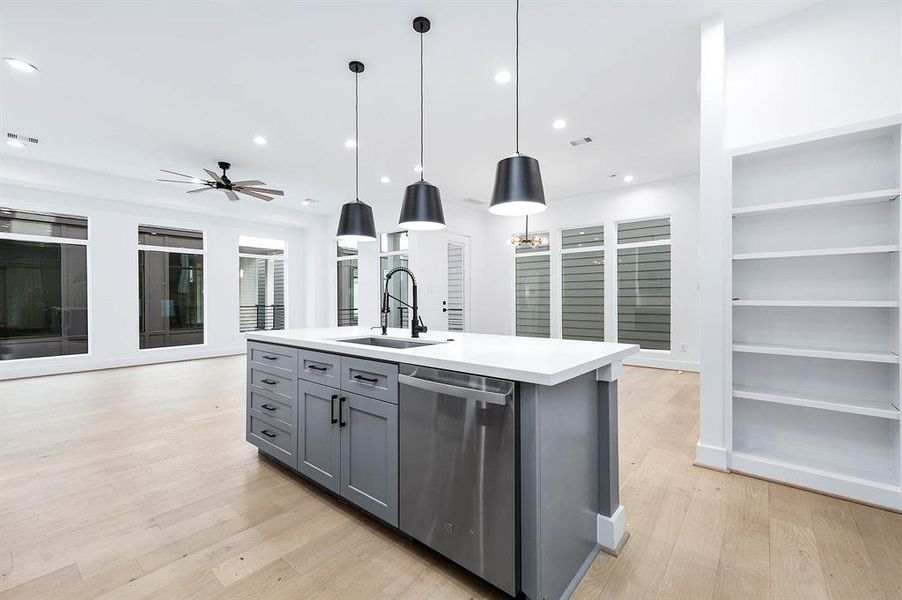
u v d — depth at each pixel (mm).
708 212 2545
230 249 7371
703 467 2555
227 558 1670
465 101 3518
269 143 4496
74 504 2104
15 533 1841
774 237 2555
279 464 2637
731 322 2500
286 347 2434
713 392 2539
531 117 3840
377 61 2926
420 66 2977
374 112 3732
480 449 1458
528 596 1362
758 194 2590
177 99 3473
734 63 2588
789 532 1848
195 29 2553
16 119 3854
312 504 2119
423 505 1649
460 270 7516
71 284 5770
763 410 2625
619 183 6016
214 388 4758
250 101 3514
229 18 2453
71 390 4648
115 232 6027
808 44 2369
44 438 3086
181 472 2502
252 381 2748
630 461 2654
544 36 2654
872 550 1707
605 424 1770
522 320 7566
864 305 2125
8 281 5383
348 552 1716
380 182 6113
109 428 3324
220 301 7238
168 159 5016
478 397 1415
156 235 6590
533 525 1349
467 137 4312
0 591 1468
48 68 2979
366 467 1899
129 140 4391
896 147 2148
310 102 3539
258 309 8406
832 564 1619
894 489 2031
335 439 2070
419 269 6707
